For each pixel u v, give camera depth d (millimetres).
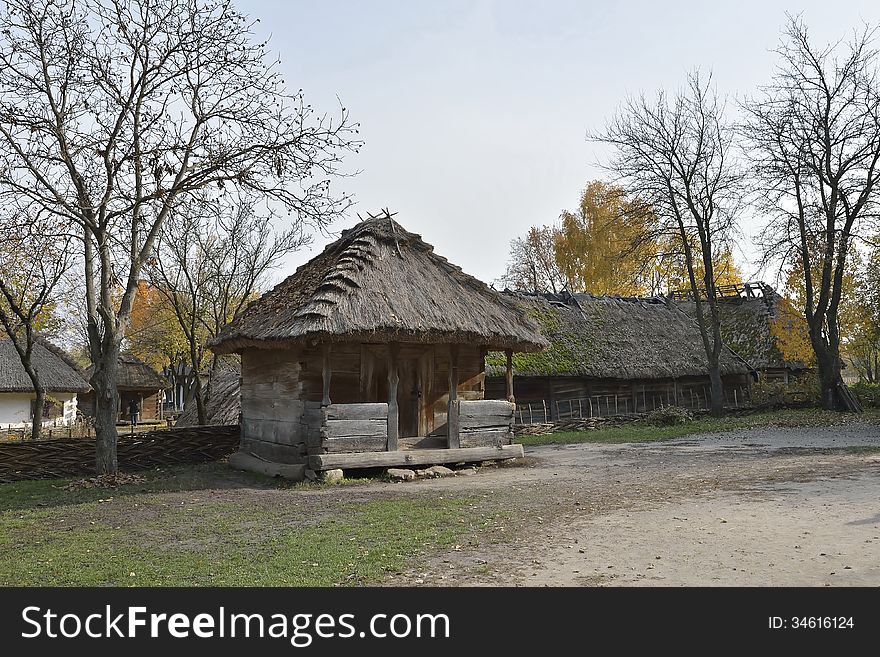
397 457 14625
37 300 19406
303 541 8711
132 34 14828
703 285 45281
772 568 7094
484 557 7840
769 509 10086
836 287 31938
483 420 16156
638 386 32281
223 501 11867
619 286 49125
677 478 13609
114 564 7848
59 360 44344
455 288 16484
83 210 14547
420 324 14383
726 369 35531
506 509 10648
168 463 17406
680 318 37812
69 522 10336
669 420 28141
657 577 6926
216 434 18281
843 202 31203
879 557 7363
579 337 31453
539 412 28500
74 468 15727
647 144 32219
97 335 15055
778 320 39500
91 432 32875
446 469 14969
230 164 15484
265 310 16719
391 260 15961
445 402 16359
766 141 31219
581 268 50375
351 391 15086
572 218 51156
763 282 43531
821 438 21344
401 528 9367
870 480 12445
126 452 16781
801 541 8125
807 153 31047
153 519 10383
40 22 14375
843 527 8758
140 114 15164
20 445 15242
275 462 15648
